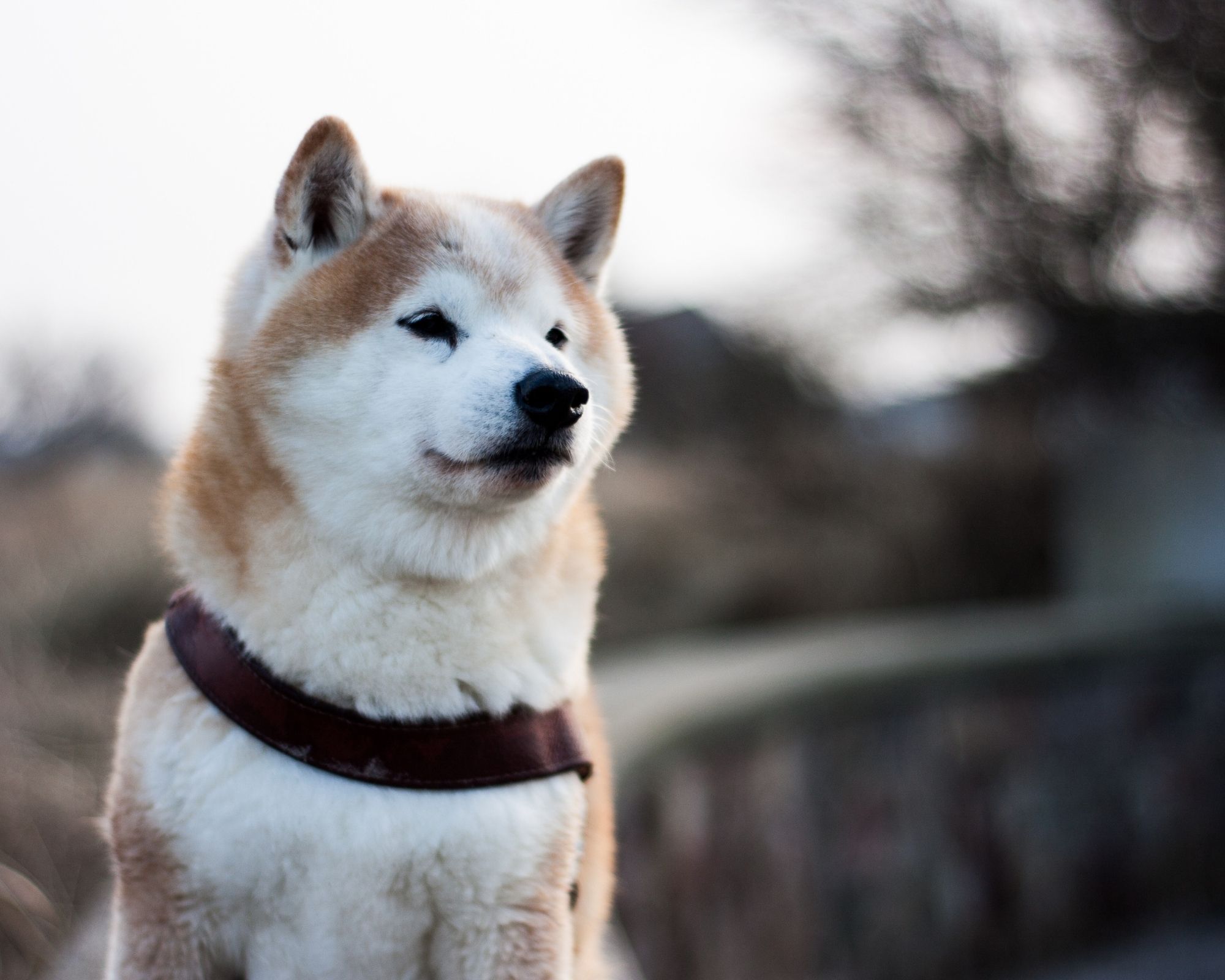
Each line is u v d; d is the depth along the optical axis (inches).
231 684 70.9
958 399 452.4
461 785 71.2
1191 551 386.3
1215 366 386.3
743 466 447.8
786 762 210.5
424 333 82.5
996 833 250.7
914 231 393.4
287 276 82.4
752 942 194.1
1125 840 274.4
